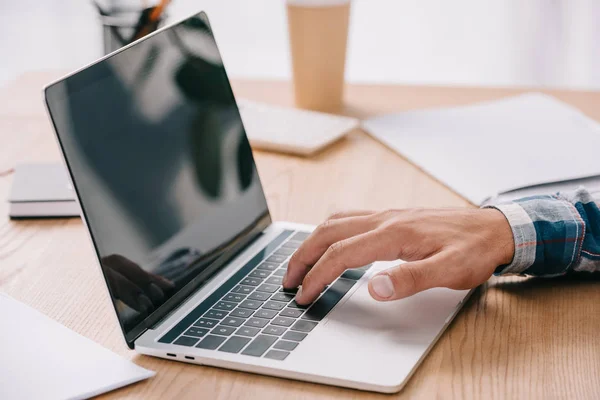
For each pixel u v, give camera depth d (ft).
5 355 1.91
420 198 2.97
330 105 4.07
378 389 1.75
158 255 2.15
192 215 2.33
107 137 2.10
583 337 2.01
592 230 2.34
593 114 3.85
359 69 7.16
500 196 2.81
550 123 3.64
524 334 2.02
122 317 1.96
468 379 1.82
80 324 2.13
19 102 4.16
